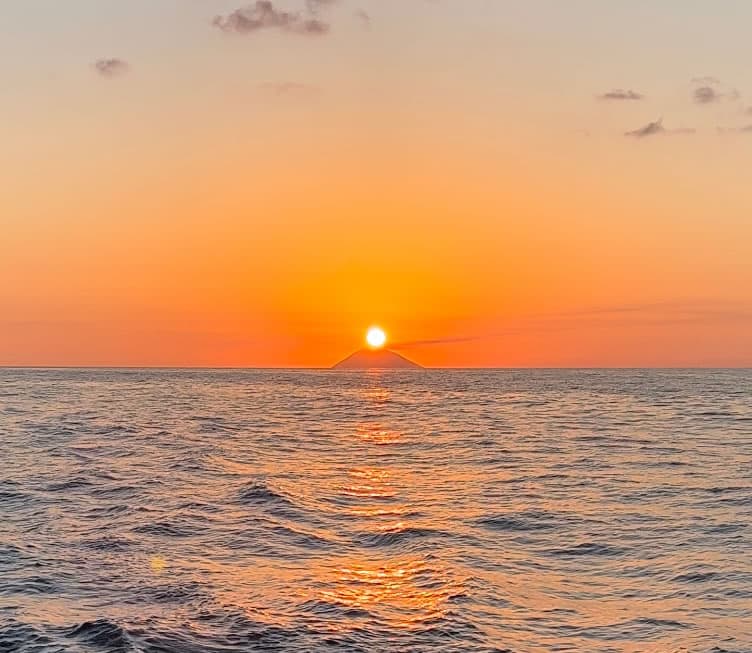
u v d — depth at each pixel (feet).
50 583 60.39
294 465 135.13
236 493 102.47
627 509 93.61
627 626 52.70
